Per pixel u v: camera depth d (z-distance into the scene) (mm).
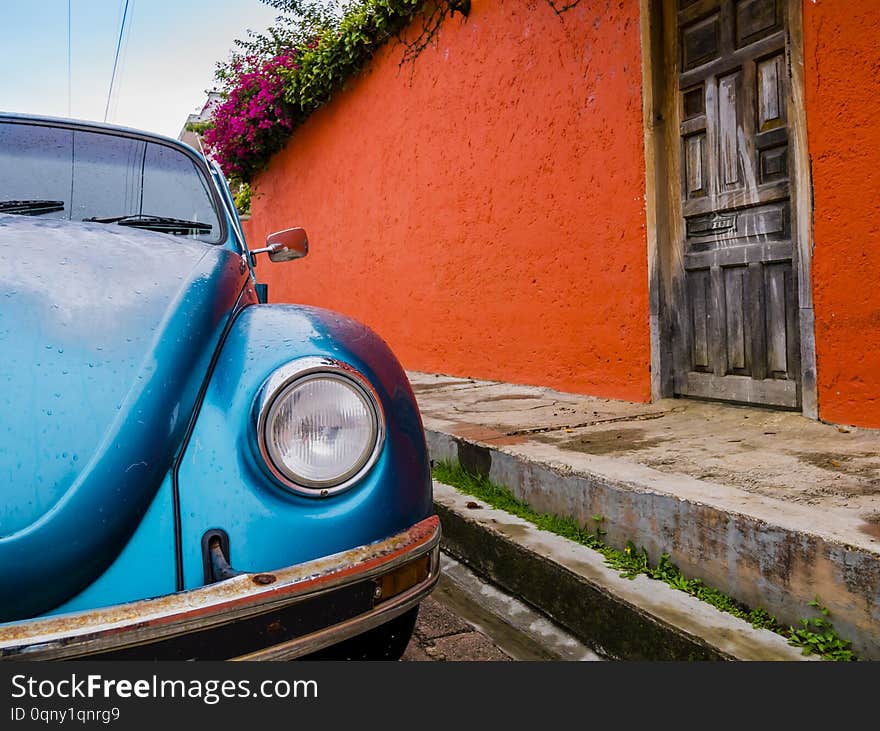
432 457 4094
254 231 12023
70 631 1295
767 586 2205
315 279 9664
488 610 2830
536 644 2539
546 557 2748
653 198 4395
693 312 4309
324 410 1636
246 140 10477
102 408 1558
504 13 5672
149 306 1776
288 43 10133
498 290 5918
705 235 4199
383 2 6996
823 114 3418
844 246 3357
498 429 4016
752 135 3857
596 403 4711
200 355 1729
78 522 1456
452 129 6453
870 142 3227
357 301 8500
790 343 3723
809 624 2076
